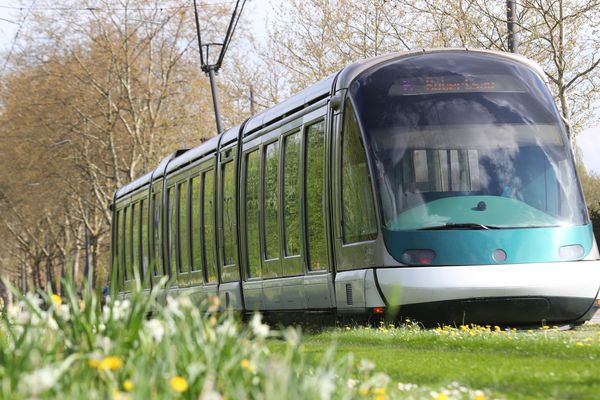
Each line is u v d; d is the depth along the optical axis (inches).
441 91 731.4
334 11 1870.1
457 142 714.2
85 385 271.4
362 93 732.7
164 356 299.1
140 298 330.0
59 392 262.1
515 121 728.3
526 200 709.3
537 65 768.3
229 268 989.2
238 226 964.6
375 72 741.9
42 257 4020.7
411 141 711.7
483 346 540.7
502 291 685.3
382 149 710.5
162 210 1263.5
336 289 749.9
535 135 727.7
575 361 443.5
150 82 2807.6
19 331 362.0
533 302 693.3
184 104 2871.6
